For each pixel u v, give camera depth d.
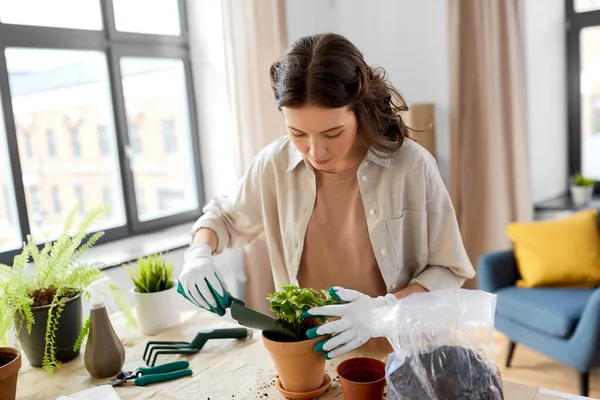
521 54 3.01
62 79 2.60
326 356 1.01
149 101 2.96
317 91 0.96
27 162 2.48
